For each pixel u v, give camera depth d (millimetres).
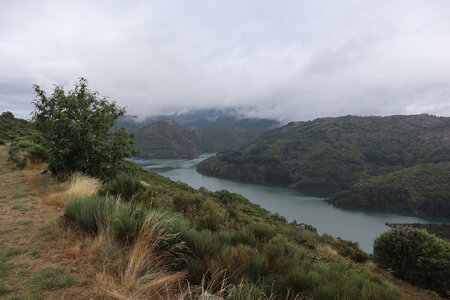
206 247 2768
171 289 2068
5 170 8055
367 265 8953
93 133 6121
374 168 196375
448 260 7301
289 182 181000
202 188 31281
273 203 112750
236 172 193875
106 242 2600
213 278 2168
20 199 4723
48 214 3838
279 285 2332
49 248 2561
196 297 1960
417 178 138250
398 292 4789
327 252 8984
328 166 192500
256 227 4945
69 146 5879
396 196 121562
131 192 4980
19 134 28125
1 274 1989
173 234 2652
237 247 3170
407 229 8547
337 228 79812
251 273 2500
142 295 1849
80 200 3562
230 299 1929
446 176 133625
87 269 2148
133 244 2539
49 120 6027
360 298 2213
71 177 5629
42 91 5980
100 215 3049
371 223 88438
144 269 2199
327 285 2307
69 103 6035
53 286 1853
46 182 6090
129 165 7309
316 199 129875
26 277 1975
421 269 7551
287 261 2871
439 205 107250
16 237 2846
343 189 165250
